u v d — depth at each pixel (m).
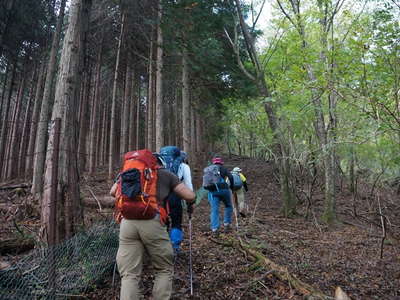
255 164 21.02
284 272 3.68
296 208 9.49
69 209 3.91
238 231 6.11
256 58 8.79
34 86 16.75
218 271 3.88
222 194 6.02
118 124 22.78
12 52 13.81
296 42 7.75
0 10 10.79
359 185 13.95
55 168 3.33
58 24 10.65
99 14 11.88
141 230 2.62
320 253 5.21
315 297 3.19
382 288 3.90
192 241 5.27
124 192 2.62
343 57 5.08
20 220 6.12
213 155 22.11
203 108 17.41
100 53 14.37
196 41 10.42
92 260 3.47
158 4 10.04
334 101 7.78
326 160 8.13
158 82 10.76
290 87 5.71
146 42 12.83
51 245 3.19
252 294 3.35
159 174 2.90
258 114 11.93
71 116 4.14
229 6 9.53
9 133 16.34
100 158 19.91
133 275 2.59
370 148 10.63
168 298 2.67
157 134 10.50
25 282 2.86
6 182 12.61
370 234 7.04
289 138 9.84
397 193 12.81
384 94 4.15
